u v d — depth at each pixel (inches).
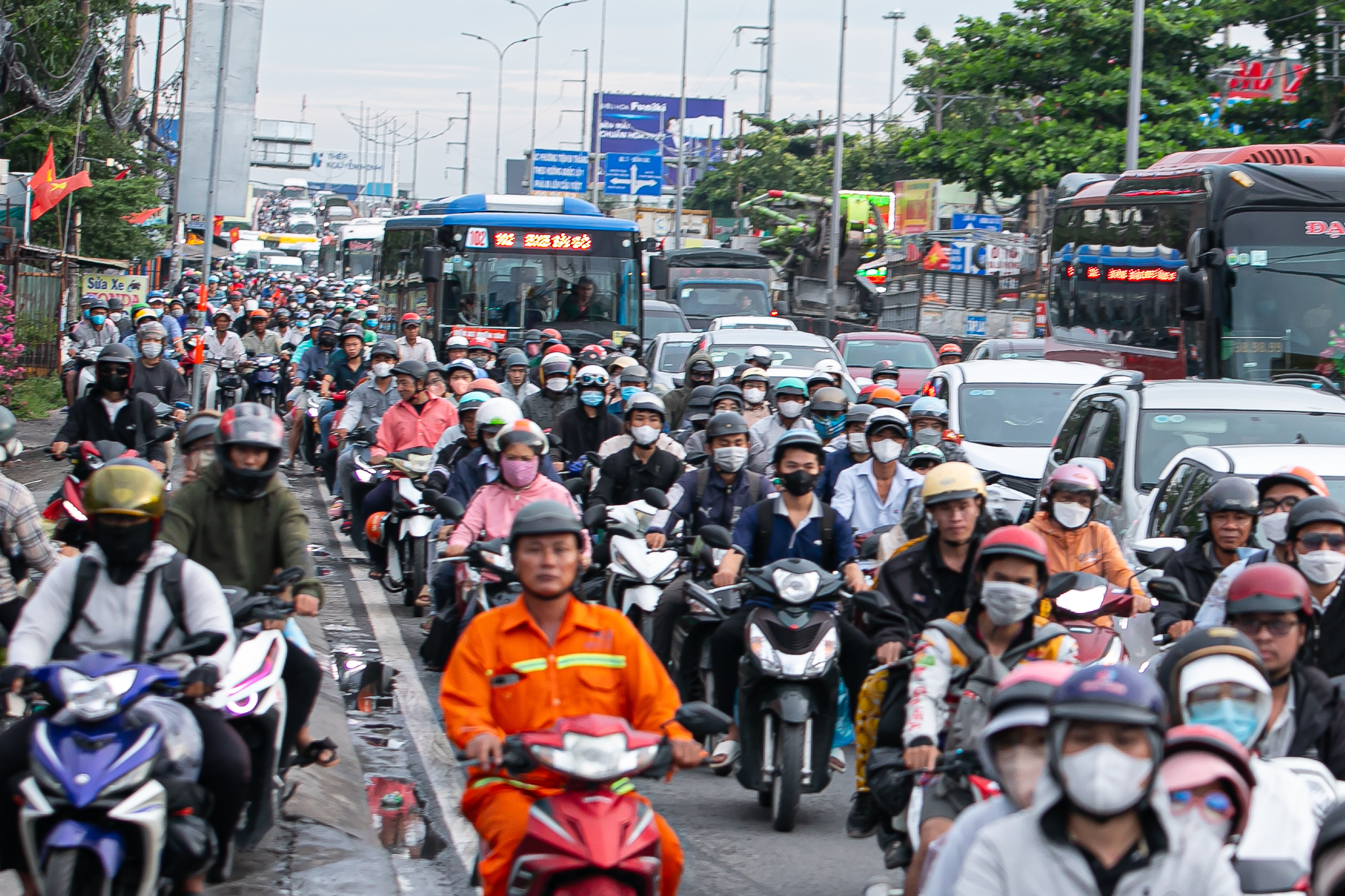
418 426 1040.2
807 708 565.0
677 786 652.7
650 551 708.7
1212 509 581.3
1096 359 1632.6
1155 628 555.2
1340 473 723.4
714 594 654.5
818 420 1015.0
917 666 400.2
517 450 699.4
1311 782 344.8
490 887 365.4
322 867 496.1
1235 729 319.3
